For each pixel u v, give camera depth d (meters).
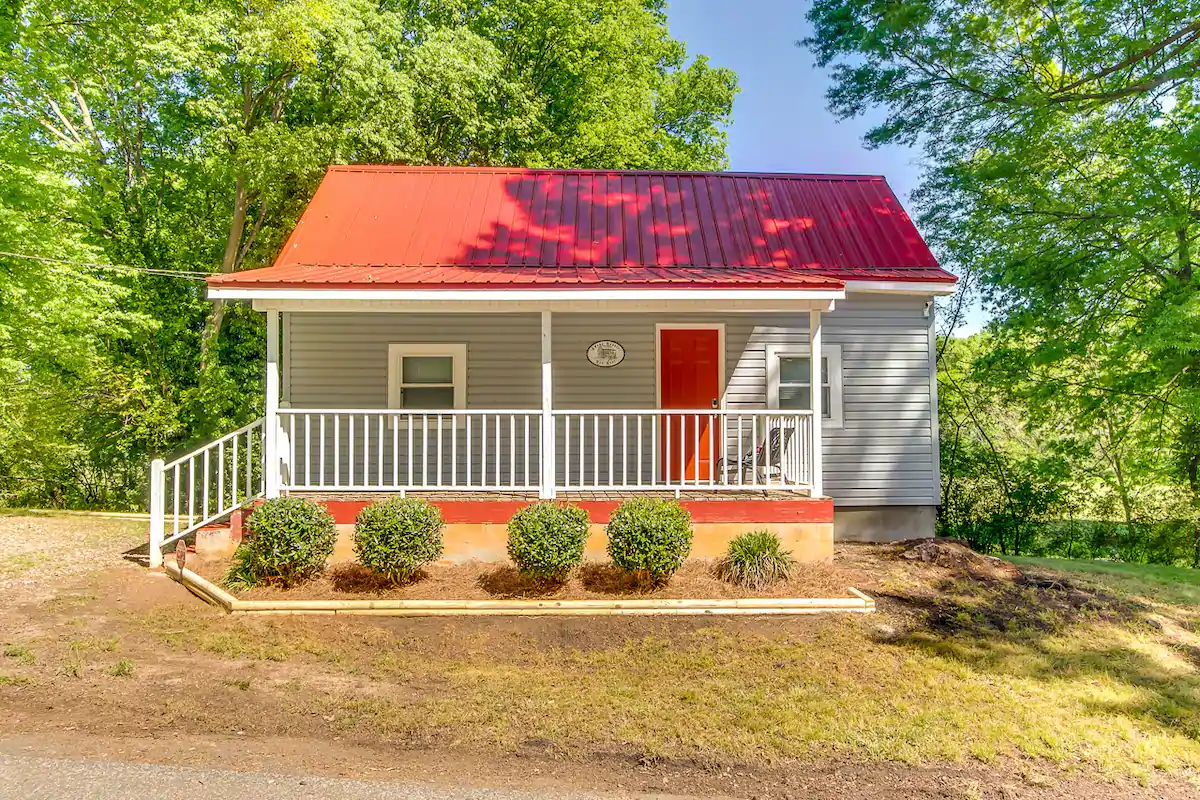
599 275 9.36
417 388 11.14
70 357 14.91
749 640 7.04
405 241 11.19
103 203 17.38
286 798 4.16
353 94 16.50
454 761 4.74
